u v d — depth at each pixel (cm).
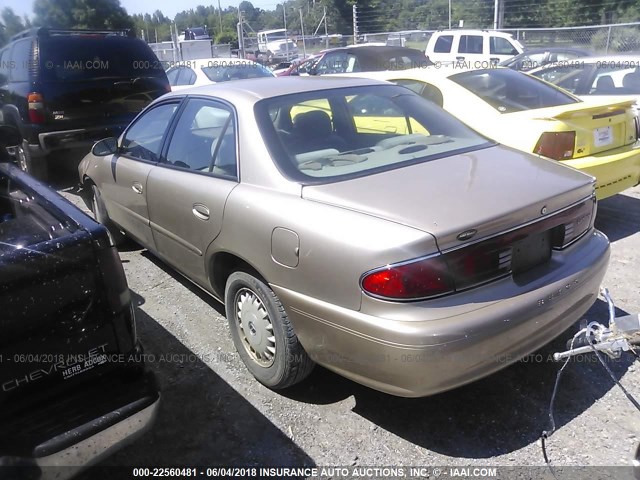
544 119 452
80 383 205
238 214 284
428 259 221
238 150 302
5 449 186
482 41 1491
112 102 734
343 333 237
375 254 223
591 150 461
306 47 3130
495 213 237
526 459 248
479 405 284
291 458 255
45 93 680
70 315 197
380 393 297
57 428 194
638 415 271
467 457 251
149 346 348
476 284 235
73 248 195
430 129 349
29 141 696
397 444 260
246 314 303
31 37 694
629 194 634
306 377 299
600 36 1630
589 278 274
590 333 212
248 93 328
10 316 183
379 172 281
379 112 350
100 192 471
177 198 339
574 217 276
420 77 564
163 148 373
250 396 298
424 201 245
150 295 418
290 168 283
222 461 254
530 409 279
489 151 319
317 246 242
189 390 304
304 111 322
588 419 270
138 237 419
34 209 248
